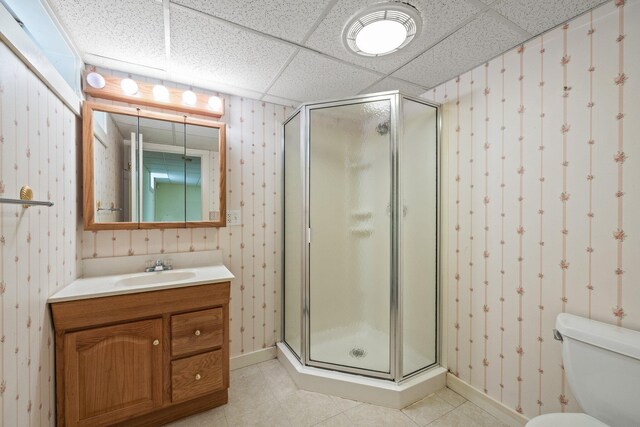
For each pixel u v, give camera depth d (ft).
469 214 5.61
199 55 5.06
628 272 3.60
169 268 5.93
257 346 7.16
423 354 6.11
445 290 6.12
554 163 4.32
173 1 3.71
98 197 5.39
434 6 3.81
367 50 4.88
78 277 5.16
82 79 5.18
